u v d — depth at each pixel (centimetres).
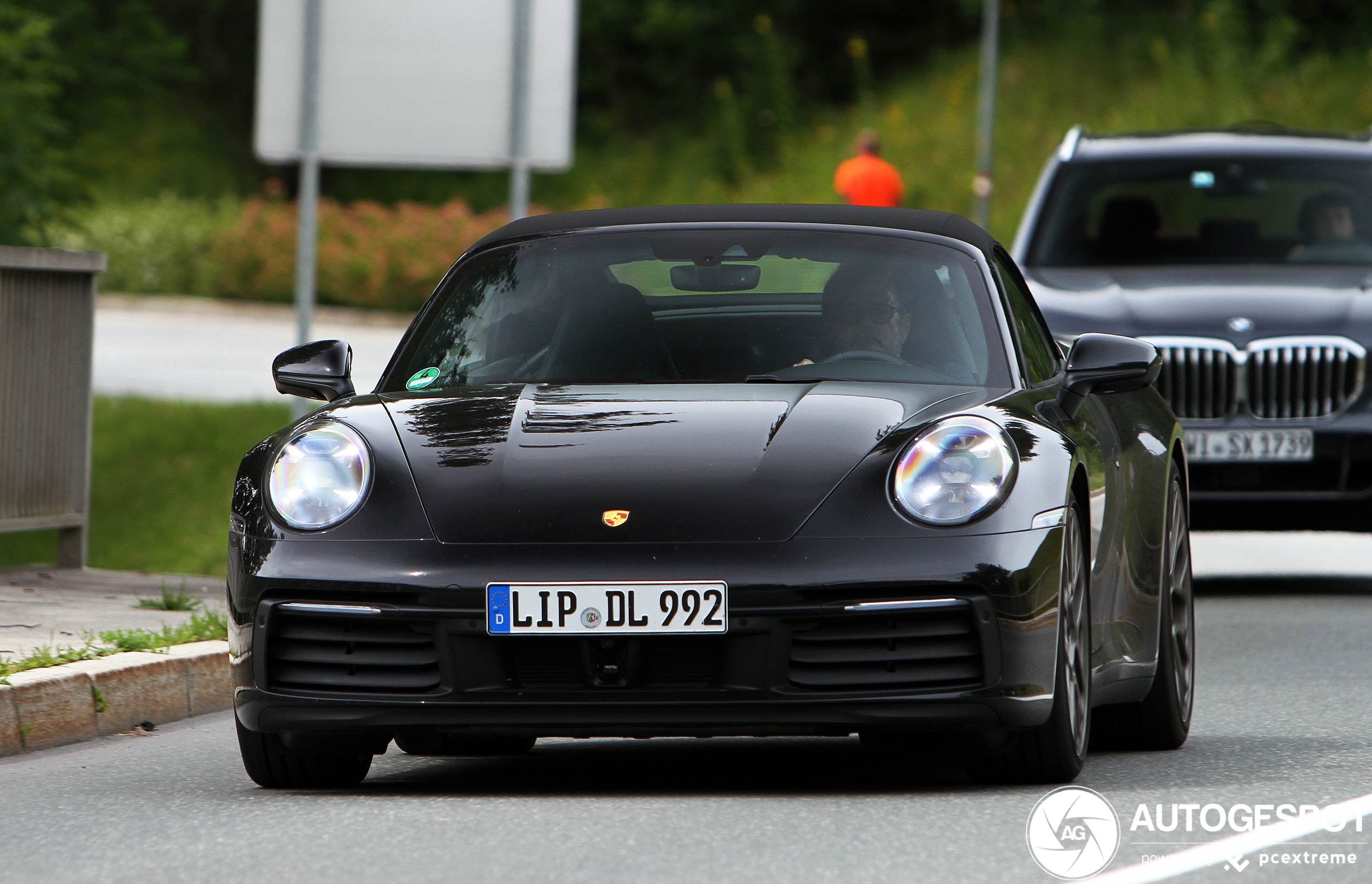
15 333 3509
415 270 13138
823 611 1795
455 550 1831
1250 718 2467
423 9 3762
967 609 1811
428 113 3762
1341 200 4081
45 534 4500
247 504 1939
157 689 2561
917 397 1995
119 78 5891
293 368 2208
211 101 16012
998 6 10712
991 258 2277
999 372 2108
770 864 1591
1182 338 3556
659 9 15850
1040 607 1838
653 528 1819
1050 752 1909
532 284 2252
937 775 2067
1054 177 4216
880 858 1612
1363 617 3416
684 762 2191
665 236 2289
